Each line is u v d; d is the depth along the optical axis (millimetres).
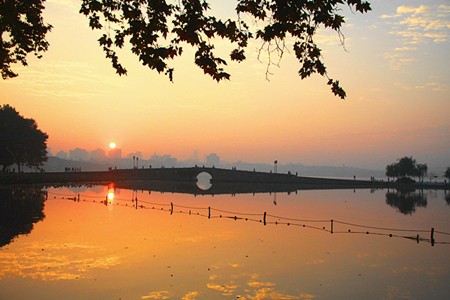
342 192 82688
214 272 19328
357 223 36781
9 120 86938
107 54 11328
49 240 25500
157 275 18703
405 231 32344
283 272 19609
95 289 16688
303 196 68875
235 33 10289
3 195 54344
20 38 16297
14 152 86812
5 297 15641
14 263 20188
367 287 17594
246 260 21734
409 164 115938
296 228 32688
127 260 21156
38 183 82688
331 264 21312
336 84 9797
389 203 58469
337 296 16453
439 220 40031
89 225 31547
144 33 10266
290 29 9359
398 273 19828
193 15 9656
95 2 10945
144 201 52156
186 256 22266
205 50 10008
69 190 68688
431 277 19203
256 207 48750
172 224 33031
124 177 105562
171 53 9984
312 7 9023
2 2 14203
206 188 87312
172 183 104500
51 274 18562
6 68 18016
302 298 16141
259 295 16359
